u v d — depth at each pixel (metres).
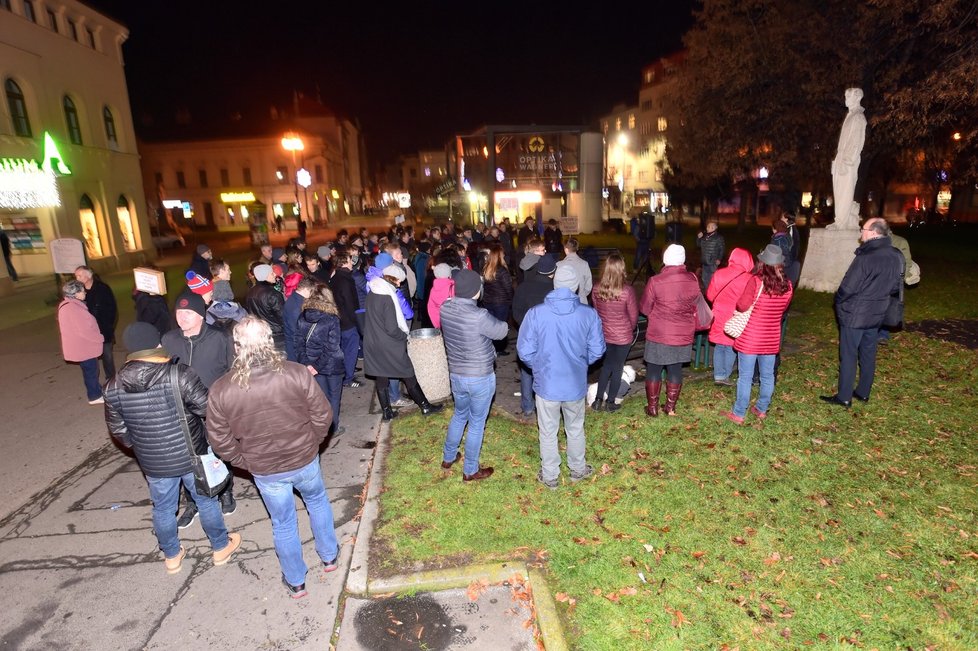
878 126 15.23
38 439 6.58
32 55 18.75
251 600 3.85
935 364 7.39
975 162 16.41
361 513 4.71
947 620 3.41
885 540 4.10
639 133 66.94
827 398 6.43
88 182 21.94
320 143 61.66
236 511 4.92
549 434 4.76
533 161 36.06
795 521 4.34
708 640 3.34
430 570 4.00
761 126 18.55
